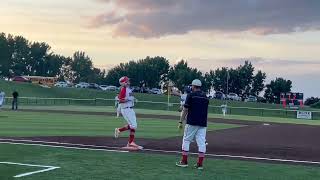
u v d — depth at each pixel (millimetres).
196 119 11461
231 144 17328
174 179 9922
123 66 144625
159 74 141000
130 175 10188
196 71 132000
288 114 63688
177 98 89750
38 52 160750
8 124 23719
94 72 175625
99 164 11508
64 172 10250
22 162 11406
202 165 11703
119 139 17469
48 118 30094
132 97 15273
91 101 71812
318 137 21922
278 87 134125
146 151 14414
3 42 145500
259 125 30859
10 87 81125
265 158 13852
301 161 13500
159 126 25938
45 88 86375
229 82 138625
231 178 10266
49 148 14188
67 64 174125
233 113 62438
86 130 21641
